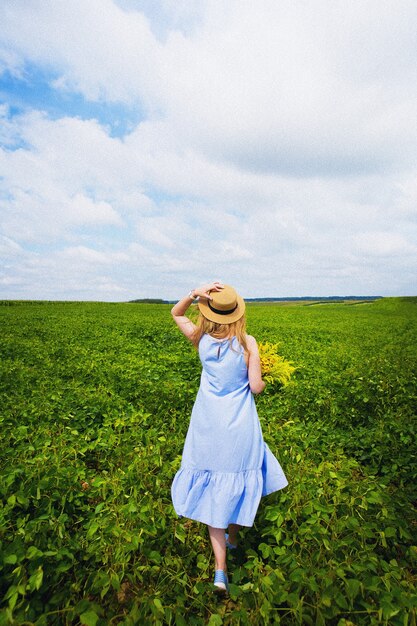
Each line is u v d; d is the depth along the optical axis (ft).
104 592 7.57
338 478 11.51
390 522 9.99
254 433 9.06
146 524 9.72
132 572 8.75
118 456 14.10
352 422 19.47
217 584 8.13
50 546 8.57
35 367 29.32
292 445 14.34
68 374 27.45
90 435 15.96
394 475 13.25
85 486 13.00
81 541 9.41
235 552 9.82
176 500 9.01
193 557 9.50
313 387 23.58
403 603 7.14
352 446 15.80
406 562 9.31
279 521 9.48
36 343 41.86
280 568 8.38
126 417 17.06
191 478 8.97
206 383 9.25
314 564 8.54
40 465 11.97
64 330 57.62
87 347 41.19
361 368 28.91
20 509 10.61
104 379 25.27
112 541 9.16
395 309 158.81
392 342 54.29
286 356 36.94
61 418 17.33
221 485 8.68
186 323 9.66
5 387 22.33
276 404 21.63
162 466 12.76
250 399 9.30
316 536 9.27
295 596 7.31
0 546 8.07
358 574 8.12
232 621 7.35
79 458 14.60
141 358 34.68
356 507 10.45
